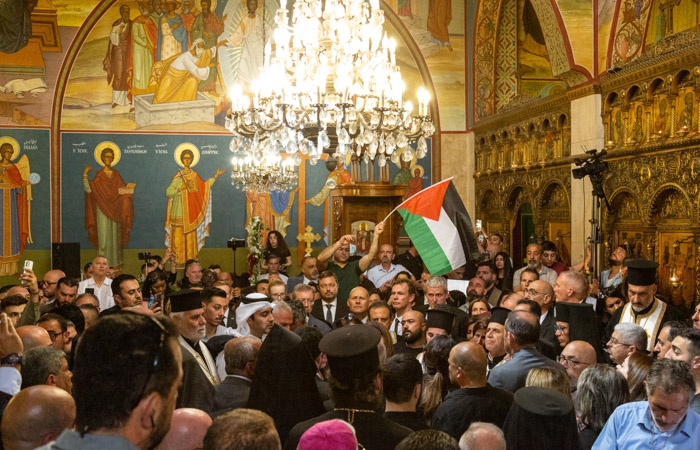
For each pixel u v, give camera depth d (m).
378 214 15.49
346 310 10.29
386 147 8.95
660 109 10.80
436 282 8.32
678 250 10.48
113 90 17.34
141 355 1.90
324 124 8.27
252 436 2.40
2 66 16.91
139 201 17.42
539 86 16.48
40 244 17.03
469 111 18.03
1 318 4.45
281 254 15.62
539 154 14.52
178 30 17.55
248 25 17.73
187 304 6.05
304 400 4.50
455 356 4.69
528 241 15.73
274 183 14.57
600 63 12.42
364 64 8.86
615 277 10.51
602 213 12.20
